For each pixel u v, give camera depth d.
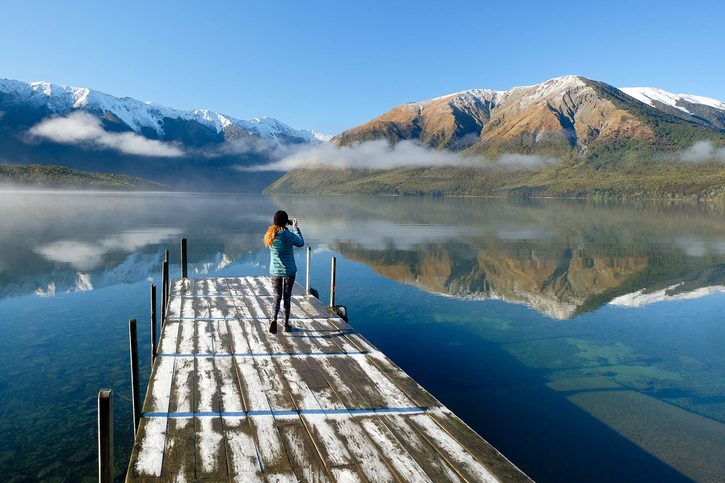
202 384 7.60
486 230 54.19
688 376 12.48
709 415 10.21
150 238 41.50
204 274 25.52
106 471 4.61
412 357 13.60
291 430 6.12
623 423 9.78
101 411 4.58
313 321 11.65
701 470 8.12
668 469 8.14
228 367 8.42
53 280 23.20
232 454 5.50
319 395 7.24
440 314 18.34
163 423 6.25
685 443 9.01
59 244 36.06
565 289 23.81
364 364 8.67
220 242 39.69
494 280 25.61
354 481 5.02
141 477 5.00
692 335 16.19
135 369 7.53
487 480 5.05
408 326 16.66
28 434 8.83
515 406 10.55
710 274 28.02
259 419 6.41
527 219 75.12
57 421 9.31
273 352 9.27
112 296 20.17
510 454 8.55
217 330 10.78
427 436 6.02
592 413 10.23
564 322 17.64
